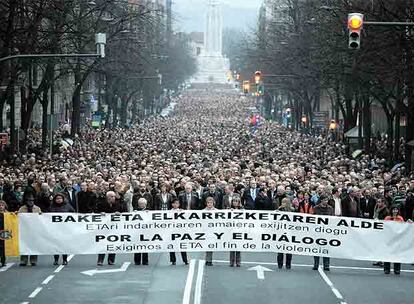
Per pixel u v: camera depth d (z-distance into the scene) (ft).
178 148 207.21
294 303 61.36
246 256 85.61
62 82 308.81
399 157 189.57
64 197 77.30
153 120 431.02
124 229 75.72
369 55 152.66
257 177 107.76
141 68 299.58
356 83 181.78
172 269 75.46
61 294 63.62
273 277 72.33
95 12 217.56
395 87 199.82
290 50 272.72
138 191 87.35
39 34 170.30
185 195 85.20
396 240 75.41
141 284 67.67
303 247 75.97
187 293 64.08
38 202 88.33
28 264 77.77
